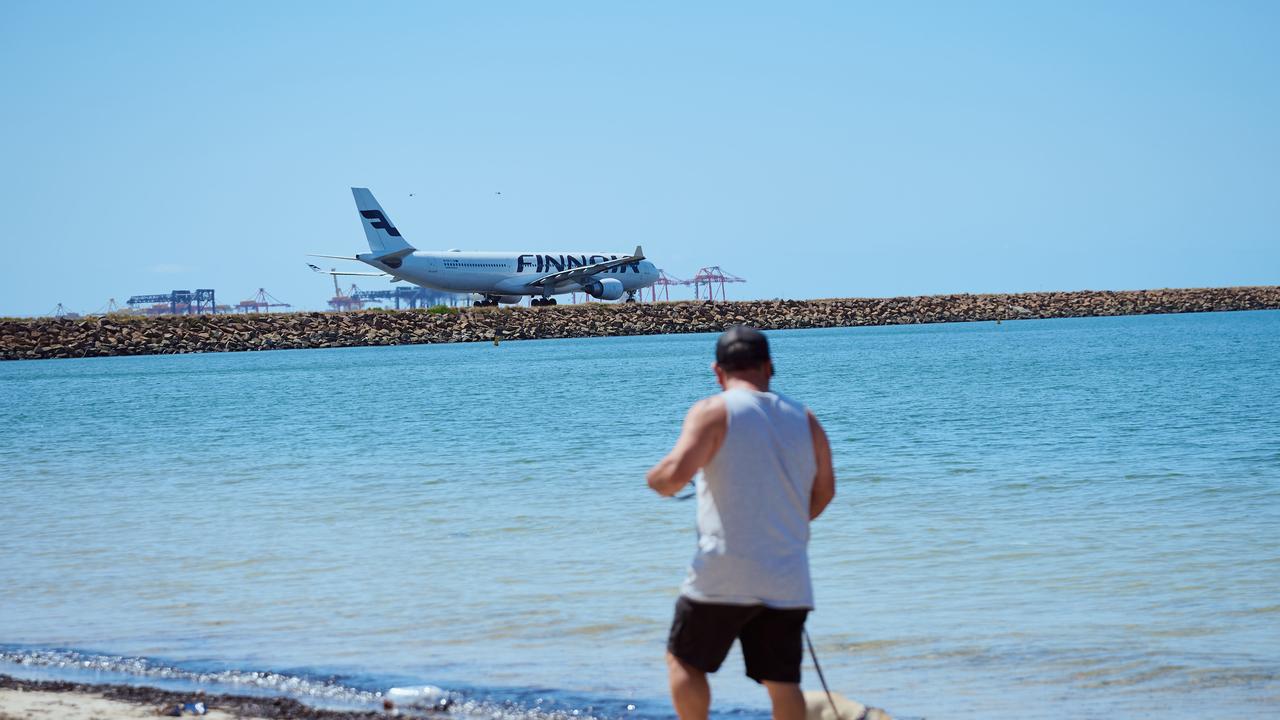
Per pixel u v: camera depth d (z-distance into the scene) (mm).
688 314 151750
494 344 116562
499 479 21469
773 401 6547
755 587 6367
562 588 12297
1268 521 15328
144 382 65188
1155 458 22328
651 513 17078
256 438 31391
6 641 10617
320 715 8367
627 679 9219
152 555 14539
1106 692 8633
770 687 6727
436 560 13914
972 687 8828
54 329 121062
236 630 10859
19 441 31781
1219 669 9125
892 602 11414
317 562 13961
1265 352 69188
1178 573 12320
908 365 63969
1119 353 72250
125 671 9625
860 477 20438
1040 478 19844
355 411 40438
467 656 9898
